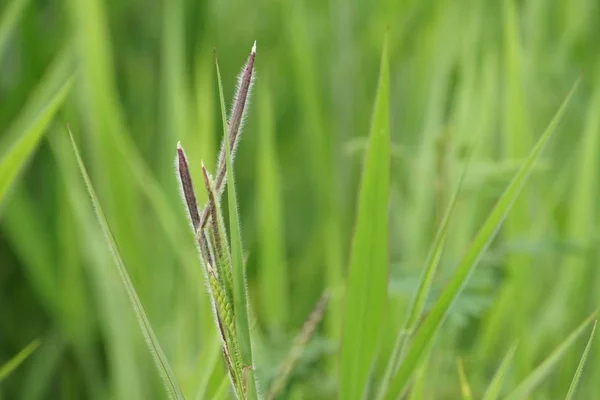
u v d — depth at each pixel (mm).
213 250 471
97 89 948
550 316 915
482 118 1015
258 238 1098
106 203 952
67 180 975
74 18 1002
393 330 795
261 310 931
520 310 801
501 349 873
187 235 960
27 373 1041
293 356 621
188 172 469
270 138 950
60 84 1047
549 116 1096
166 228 892
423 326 539
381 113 531
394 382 542
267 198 931
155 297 939
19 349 1064
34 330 1083
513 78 883
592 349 859
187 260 864
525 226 874
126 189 950
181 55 1050
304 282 1085
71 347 1038
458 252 927
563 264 961
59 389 1048
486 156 1011
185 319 843
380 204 535
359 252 538
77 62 1058
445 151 832
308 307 1030
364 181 535
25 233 1030
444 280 690
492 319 823
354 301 541
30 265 1037
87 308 1048
